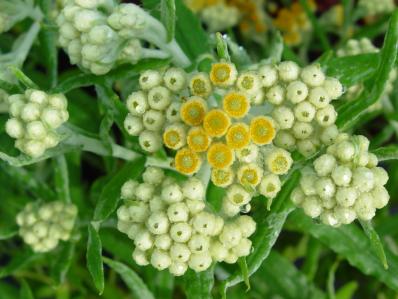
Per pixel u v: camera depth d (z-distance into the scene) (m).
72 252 0.15
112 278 0.18
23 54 0.15
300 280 0.16
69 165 0.17
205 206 0.12
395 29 0.12
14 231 0.15
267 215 0.13
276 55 0.14
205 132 0.11
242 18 0.21
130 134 0.12
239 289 0.17
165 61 0.13
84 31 0.12
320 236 0.14
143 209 0.11
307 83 0.11
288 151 0.12
